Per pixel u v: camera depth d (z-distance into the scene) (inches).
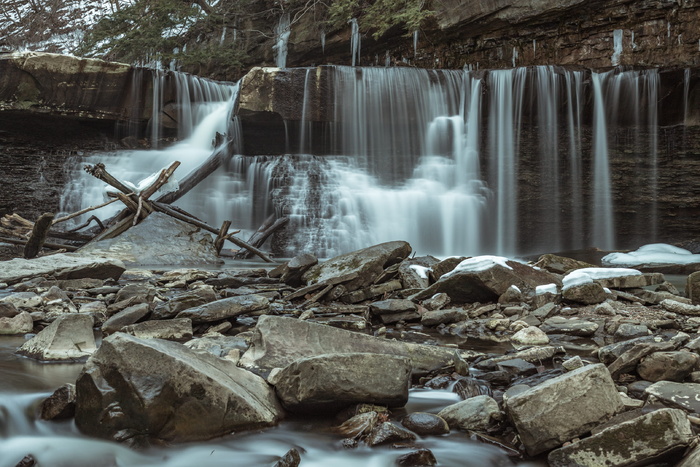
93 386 139.4
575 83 695.7
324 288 312.7
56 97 712.4
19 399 154.6
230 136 697.0
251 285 345.1
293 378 152.3
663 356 171.6
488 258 308.3
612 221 725.3
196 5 1160.8
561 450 129.0
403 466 129.3
